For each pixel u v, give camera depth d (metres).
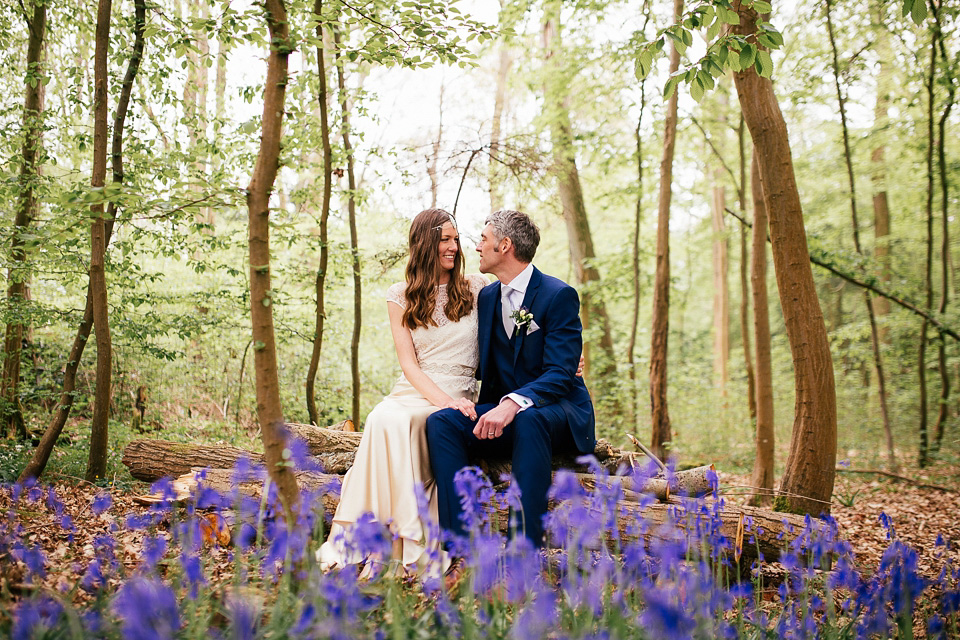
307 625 1.76
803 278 5.06
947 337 10.01
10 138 5.40
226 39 4.12
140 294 5.58
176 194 2.63
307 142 5.76
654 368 8.27
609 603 2.13
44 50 6.35
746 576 3.26
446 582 2.47
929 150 9.34
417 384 3.37
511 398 3.16
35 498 3.49
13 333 5.93
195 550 2.83
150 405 7.09
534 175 8.07
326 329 7.81
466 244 7.04
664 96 3.21
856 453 10.19
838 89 8.89
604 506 2.43
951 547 4.59
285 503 2.47
